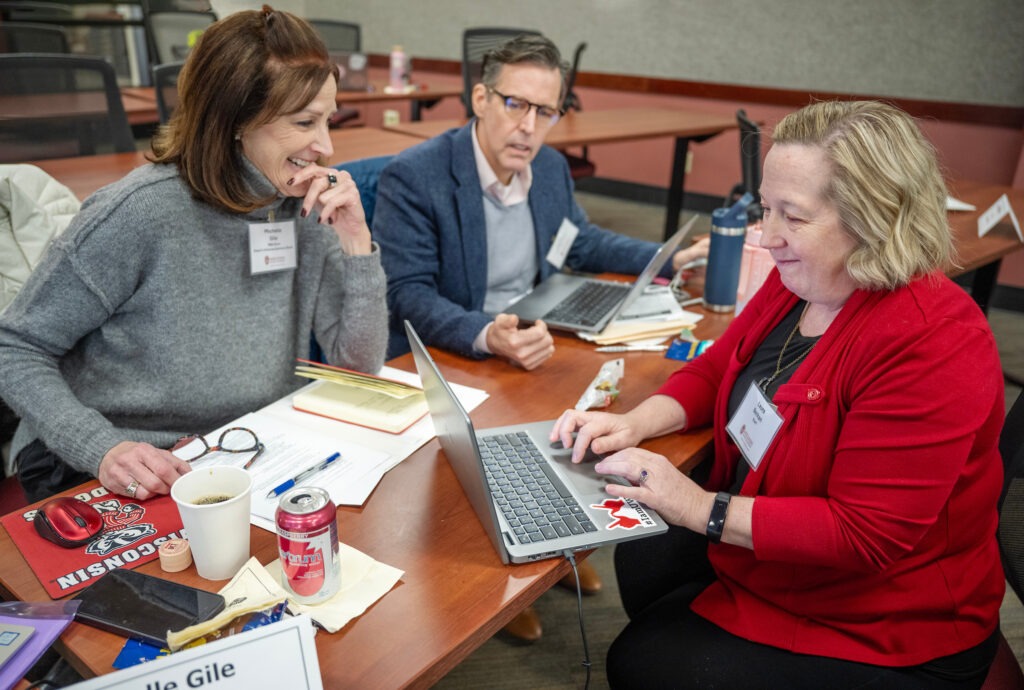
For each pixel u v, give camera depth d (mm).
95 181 2311
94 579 875
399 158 1867
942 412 929
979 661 1080
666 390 1333
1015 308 4094
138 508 1020
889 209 951
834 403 1033
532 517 1006
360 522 999
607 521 1003
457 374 1479
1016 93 4219
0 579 878
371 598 852
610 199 6219
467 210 1877
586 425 1189
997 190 3266
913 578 1055
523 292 2104
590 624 1887
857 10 4652
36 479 1323
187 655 672
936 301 985
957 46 4352
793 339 1198
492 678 1714
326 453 1147
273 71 1159
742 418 1179
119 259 1193
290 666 696
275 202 1308
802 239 1004
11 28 3256
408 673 757
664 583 1419
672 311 1777
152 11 4047
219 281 1300
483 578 904
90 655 763
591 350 1604
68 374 1306
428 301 1702
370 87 4852
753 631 1112
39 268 1199
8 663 738
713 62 5352
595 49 5898
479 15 6453
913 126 985
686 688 1086
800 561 1006
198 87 1172
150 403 1304
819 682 1048
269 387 1407
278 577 874
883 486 958
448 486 1088
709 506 1052
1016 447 1186
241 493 878
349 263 1397
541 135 1850
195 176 1215
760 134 1086
